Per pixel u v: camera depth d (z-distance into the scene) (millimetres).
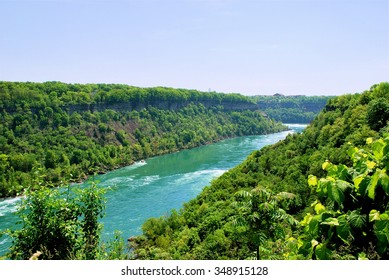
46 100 106750
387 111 36000
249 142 140000
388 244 3799
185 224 39594
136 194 58094
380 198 3910
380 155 4055
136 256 25938
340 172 4285
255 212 8500
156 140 123500
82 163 81875
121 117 129250
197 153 111625
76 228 9602
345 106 53188
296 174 38406
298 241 4531
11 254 9000
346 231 3715
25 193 9367
